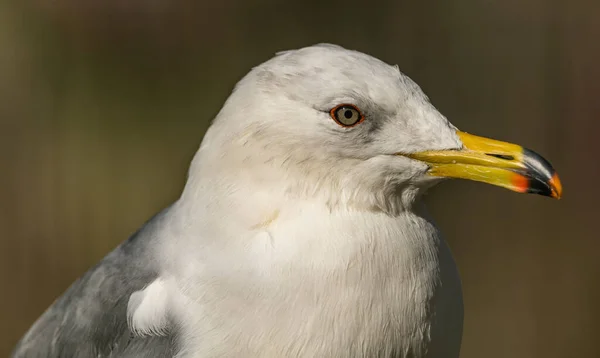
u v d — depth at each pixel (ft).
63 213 46.65
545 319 42.70
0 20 49.06
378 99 20.57
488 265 44.06
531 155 20.94
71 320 22.67
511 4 47.11
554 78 46.11
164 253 21.07
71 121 48.96
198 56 50.03
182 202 21.35
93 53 49.44
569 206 44.62
